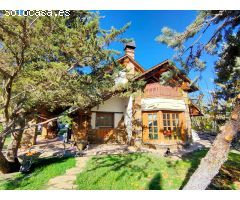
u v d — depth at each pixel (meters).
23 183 5.67
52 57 5.23
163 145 11.98
